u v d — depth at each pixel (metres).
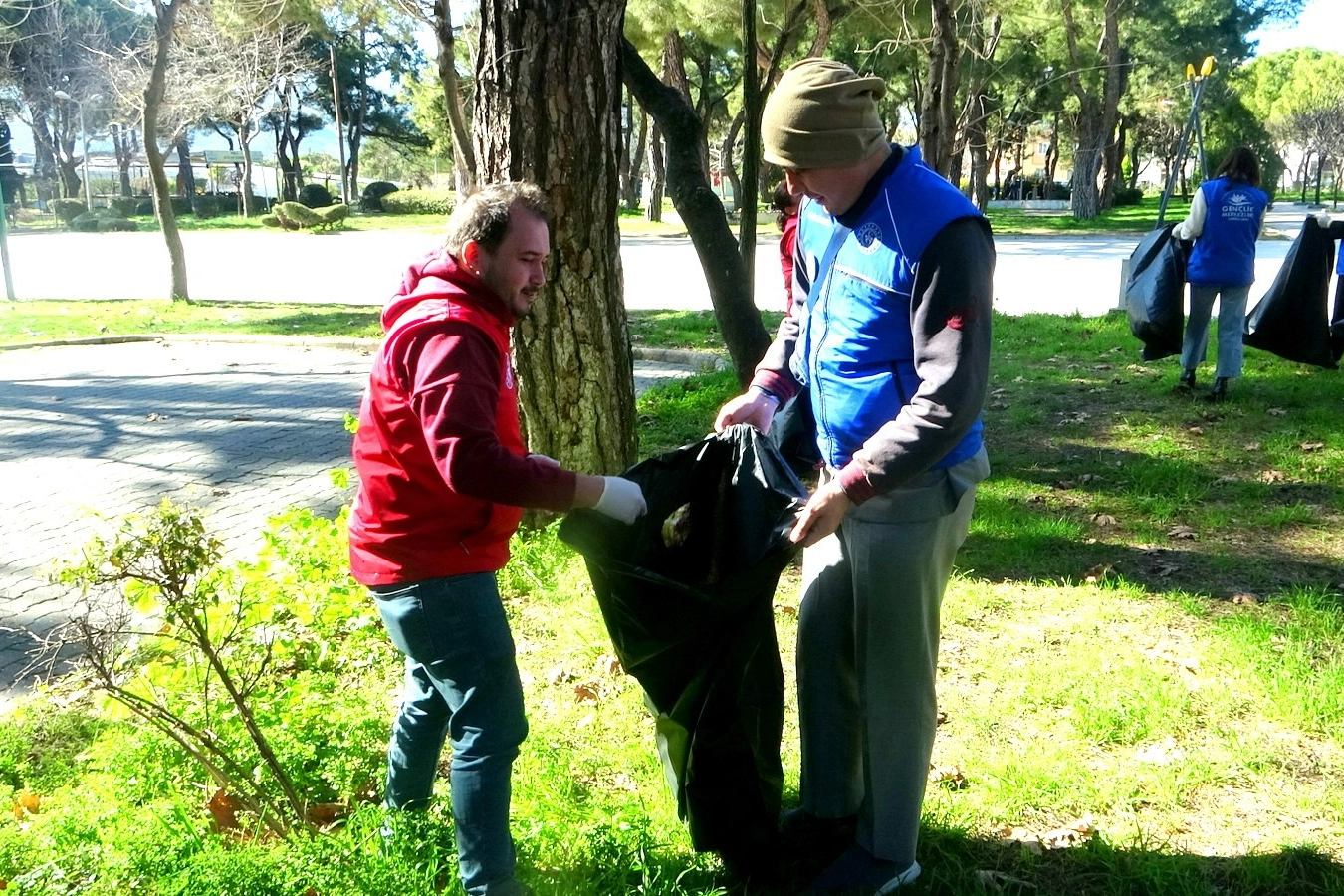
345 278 23.52
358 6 18.86
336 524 4.29
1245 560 5.29
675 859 2.93
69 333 14.67
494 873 2.63
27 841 3.08
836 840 2.97
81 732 4.07
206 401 10.34
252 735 3.01
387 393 2.46
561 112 5.21
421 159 88.25
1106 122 43.97
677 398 9.19
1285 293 8.45
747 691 2.71
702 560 2.80
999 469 6.88
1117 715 3.73
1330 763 3.45
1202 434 7.46
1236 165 7.93
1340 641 4.27
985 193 41.06
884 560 2.60
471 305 2.45
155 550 2.77
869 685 2.71
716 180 50.19
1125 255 26.06
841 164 2.39
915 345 2.42
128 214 58.78
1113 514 6.02
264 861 2.75
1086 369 9.80
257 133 59.81
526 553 5.27
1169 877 2.86
